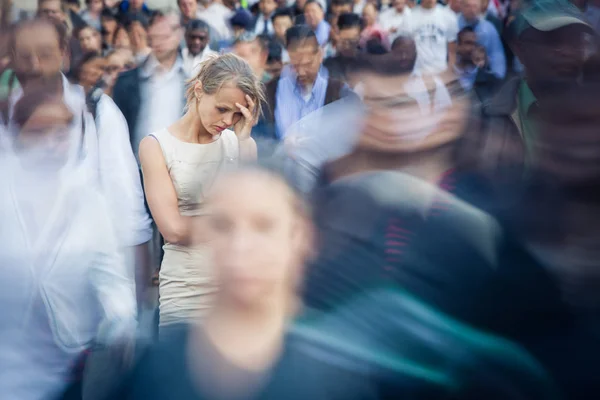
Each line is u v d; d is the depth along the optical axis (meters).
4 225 2.78
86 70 5.69
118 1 9.86
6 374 2.62
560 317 2.14
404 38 3.16
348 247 2.02
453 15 8.80
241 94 3.56
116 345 1.97
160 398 1.79
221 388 1.77
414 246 2.10
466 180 2.29
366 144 2.27
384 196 2.17
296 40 5.86
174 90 6.01
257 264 1.78
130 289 2.99
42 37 3.73
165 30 5.94
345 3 8.81
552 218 2.25
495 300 2.10
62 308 2.76
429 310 2.05
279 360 1.80
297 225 1.84
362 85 2.46
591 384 2.10
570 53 2.63
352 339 1.88
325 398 1.80
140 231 4.23
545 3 2.97
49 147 2.92
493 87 4.41
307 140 2.48
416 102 2.36
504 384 2.05
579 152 2.36
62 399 2.28
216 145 3.59
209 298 1.82
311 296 1.90
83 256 2.86
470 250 2.14
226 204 1.82
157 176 3.52
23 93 3.06
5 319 2.67
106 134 4.11
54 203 2.86
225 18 9.40
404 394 1.91
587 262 2.21
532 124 2.51
